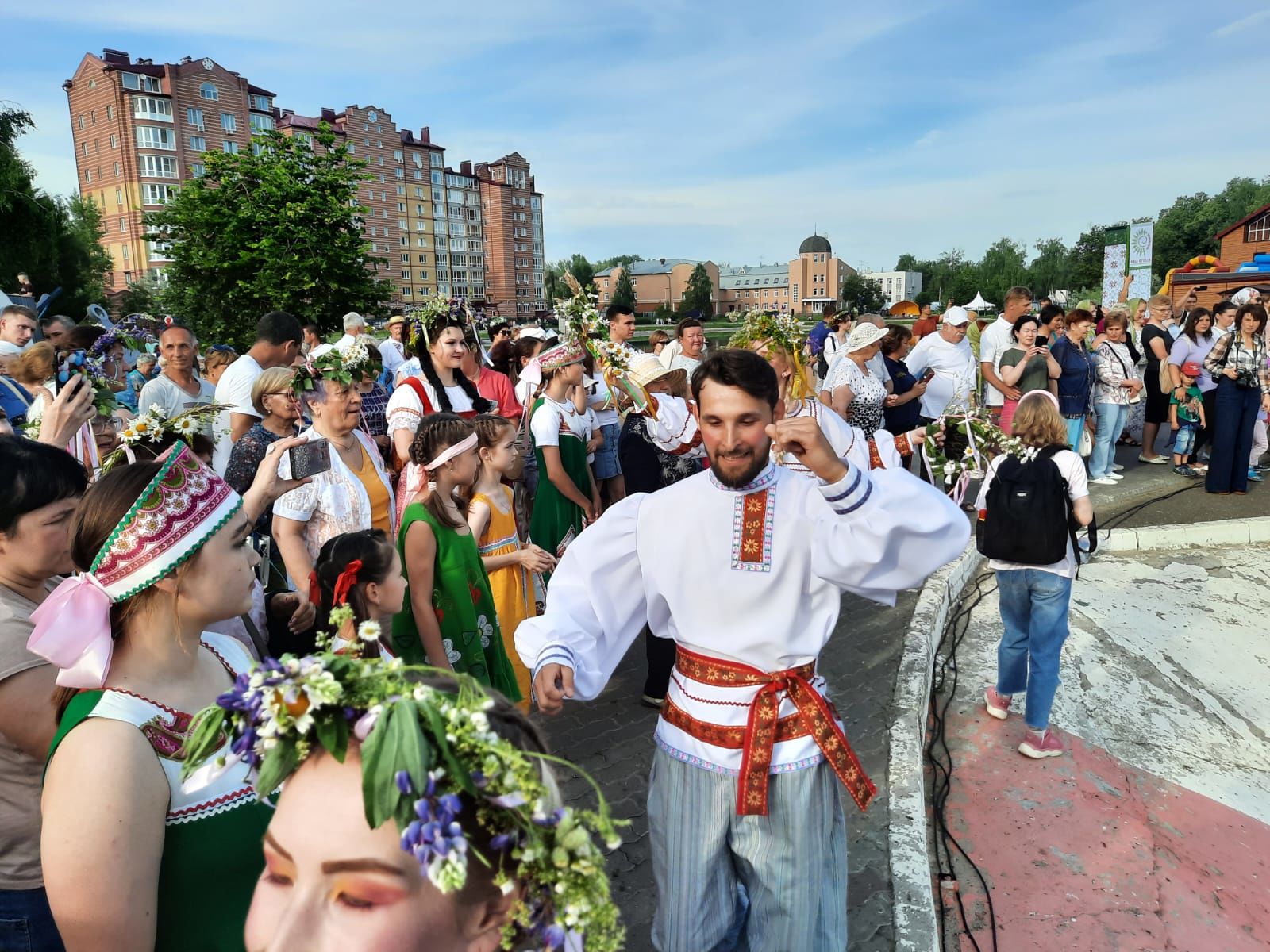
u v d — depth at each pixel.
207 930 1.59
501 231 119.19
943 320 8.54
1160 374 10.42
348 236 34.78
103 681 1.55
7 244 28.88
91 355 5.92
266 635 3.22
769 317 3.91
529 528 5.90
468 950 1.02
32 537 1.95
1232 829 4.16
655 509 2.40
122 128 71.94
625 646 2.55
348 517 3.63
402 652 3.45
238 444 4.12
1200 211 79.88
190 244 33.25
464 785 0.96
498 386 7.04
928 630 5.66
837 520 2.15
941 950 3.22
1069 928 3.36
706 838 2.31
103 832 1.44
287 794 1.02
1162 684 5.65
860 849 3.55
